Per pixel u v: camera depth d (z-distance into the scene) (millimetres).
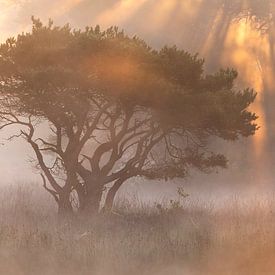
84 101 61875
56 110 62281
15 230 46281
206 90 64438
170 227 52719
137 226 55281
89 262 38781
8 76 61281
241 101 63312
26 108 62594
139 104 61031
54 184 63562
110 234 47938
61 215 60750
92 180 64000
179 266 38562
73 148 63938
